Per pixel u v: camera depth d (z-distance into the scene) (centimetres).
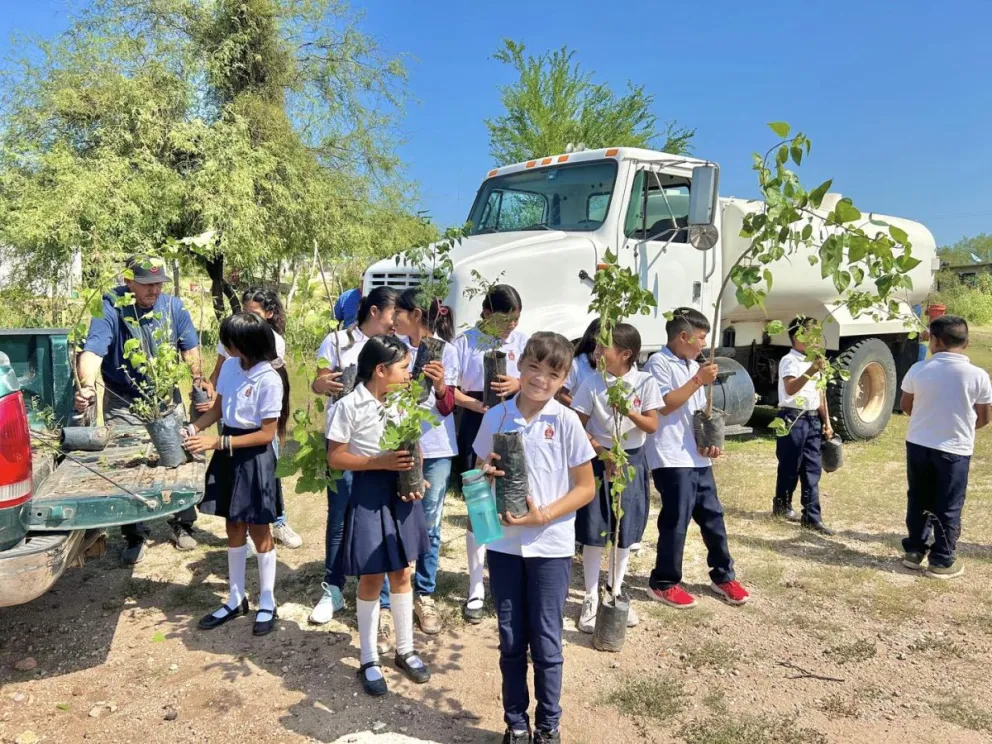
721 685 341
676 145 2514
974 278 4225
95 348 428
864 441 884
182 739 296
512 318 421
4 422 279
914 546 480
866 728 308
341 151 1858
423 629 392
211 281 1559
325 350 400
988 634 393
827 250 296
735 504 620
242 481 373
